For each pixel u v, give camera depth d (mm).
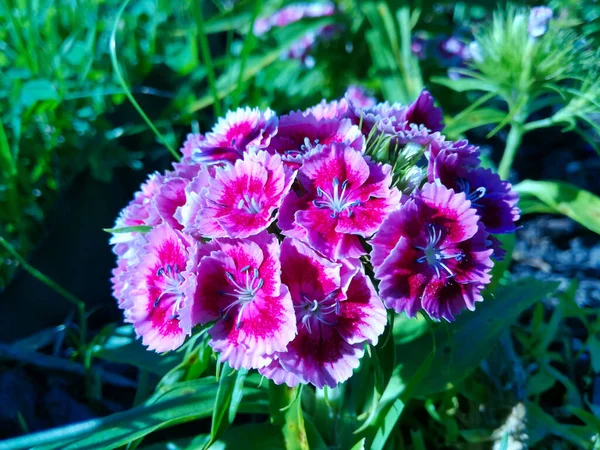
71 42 223
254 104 245
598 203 155
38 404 165
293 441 119
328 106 129
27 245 197
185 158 134
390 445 138
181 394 125
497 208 117
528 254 233
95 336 183
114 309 202
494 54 161
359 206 102
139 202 136
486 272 104
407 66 222
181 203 120
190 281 99
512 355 156
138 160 217
